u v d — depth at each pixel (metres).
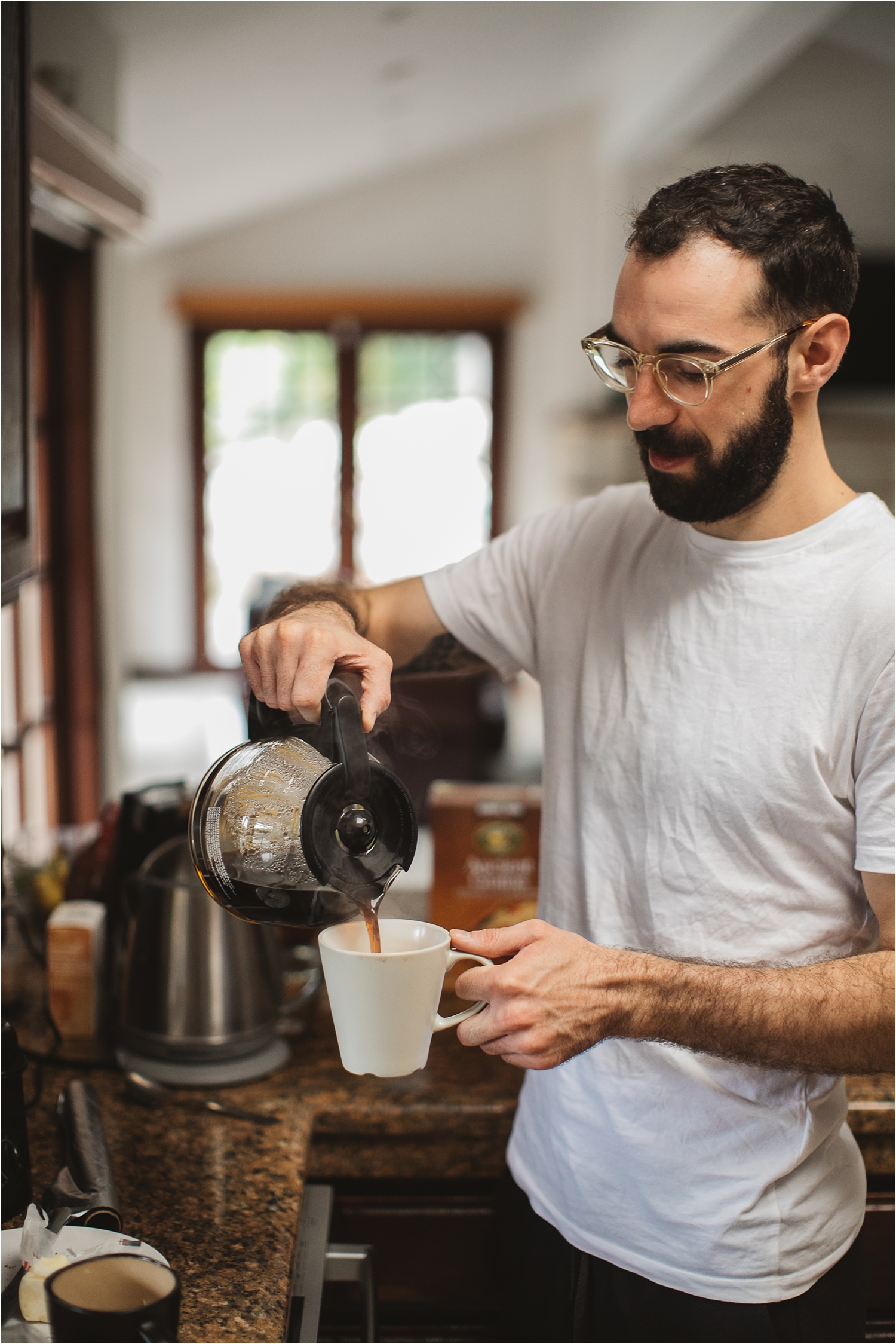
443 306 8.15
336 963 0.82
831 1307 1.08
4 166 1.06
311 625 0.98
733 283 0.93
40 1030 1.42
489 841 1.59
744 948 1.06
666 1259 1.06
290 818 0.85
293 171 6.64
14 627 2.66
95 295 3.01
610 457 6.55
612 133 6.63
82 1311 0.69
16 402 1.13
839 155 6.05
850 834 1.04
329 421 8.38
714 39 4.57
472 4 4.20
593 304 7.17
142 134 4.48
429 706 4.84
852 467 6.34
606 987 0.90
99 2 2.78
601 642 1.16
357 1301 1.33
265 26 3.47
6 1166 1.01
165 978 1.31
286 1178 1.12
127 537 8.30
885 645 0.99
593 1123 1.09
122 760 3.44
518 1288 1.19
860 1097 1.28
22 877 1.56
